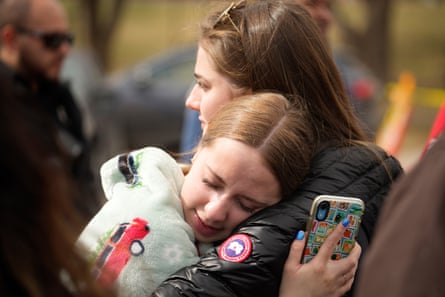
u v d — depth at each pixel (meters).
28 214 1.23
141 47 25.16
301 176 2.07
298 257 2.00
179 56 11.31
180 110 10.97
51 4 4.15
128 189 2.10
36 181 1.23
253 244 1.97
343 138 2.29
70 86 4.23
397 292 1.34
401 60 23.06
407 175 1.46
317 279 2.01
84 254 1.38
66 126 4.12
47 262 1.26
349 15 25.38
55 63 4.14
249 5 2.34
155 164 2.14
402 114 8.02
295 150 2.03
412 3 29.00
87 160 4.14
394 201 1.45
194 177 2.06
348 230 2.09
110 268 1.97
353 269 2.11
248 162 1.98
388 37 18.36
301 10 2.33
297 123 2.07
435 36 25.36
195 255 2.04
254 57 2.25
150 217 2.02
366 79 10.72
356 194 2.12
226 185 2.00
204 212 2.05
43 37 4.08
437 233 1.33
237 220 2.04
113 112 10.53
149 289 1.98
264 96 2.11
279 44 2.25
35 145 1.25
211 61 2.30
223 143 2.01
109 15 19.72
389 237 1.40
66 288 1.30
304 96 2.27
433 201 1.36
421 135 14.33
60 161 1.33
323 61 2.30
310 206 2.04
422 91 16.62
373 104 10.53
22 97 1.34
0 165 1.20
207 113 2.31
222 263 1.94
